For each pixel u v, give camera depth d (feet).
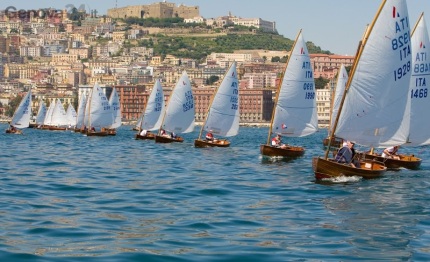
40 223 137.28
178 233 129.80
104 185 206.80
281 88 341.62
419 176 248.93
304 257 112.37
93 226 135.44
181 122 488.44
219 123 427.33
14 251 113.09
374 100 224.53
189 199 177.17
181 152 387.14
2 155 348.18
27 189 192.95
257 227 136.87
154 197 180.14
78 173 247.09
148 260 109.29
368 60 222.48
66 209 156.35
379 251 116.78
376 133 227.20
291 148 352.28
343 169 223.51
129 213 152.25
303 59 340.18
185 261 109.09
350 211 159.02
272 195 187.11
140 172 254.88
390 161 281.13
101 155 359.46
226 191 195.11
